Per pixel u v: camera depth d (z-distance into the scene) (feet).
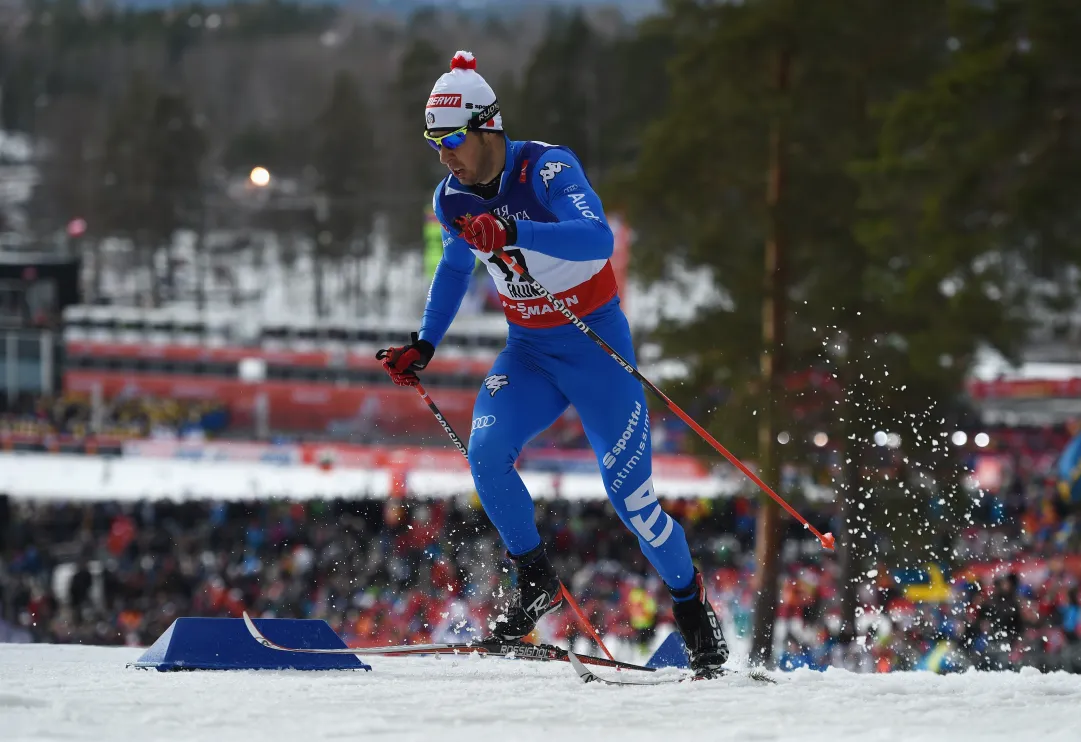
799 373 200.95
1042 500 253.44
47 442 492.95
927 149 185.37
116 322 601.62
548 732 30.35
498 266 44.11
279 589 225.56
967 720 33.50
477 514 257.75
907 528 178.19
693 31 214.69
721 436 197.16
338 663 46.11
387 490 382.01
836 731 31.22
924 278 184.14
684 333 209.15
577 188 42.37
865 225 192.03
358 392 563.89
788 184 207.92
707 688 39.99
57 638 215.51
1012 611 141.90
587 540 254.27
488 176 43.24
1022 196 182.50
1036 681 45.03
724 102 208.44
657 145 212.84
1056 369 499.51
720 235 210.59
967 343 187.62
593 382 44.45
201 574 239.09
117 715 30.66
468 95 42.09
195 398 588.09
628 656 177.06
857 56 209.77
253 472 453.58
